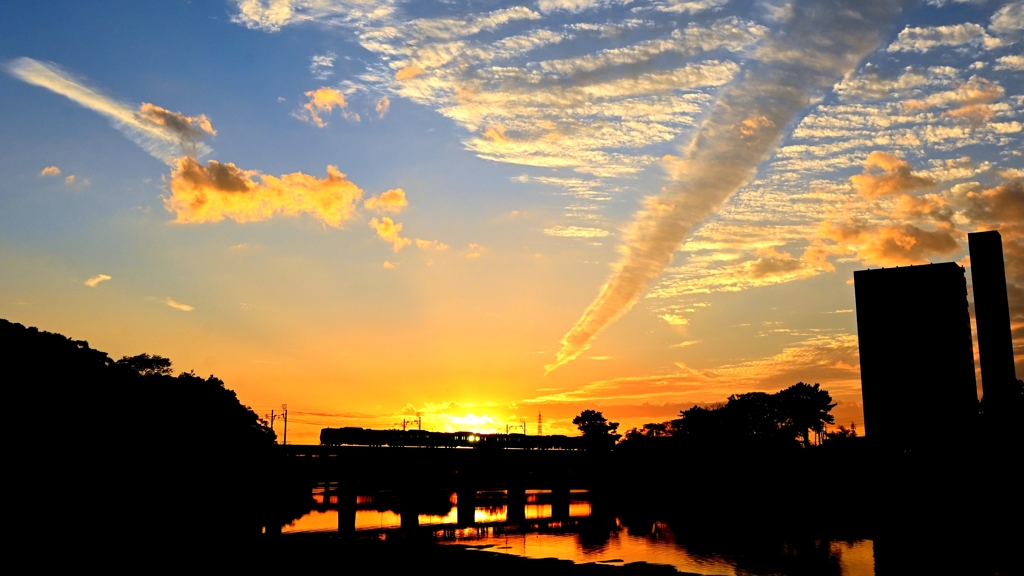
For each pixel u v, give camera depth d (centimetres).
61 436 10894
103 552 10312
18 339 12025
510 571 10544
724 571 10775
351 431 18450
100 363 13350
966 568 11106
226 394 15162
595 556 12188
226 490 13400
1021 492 18012
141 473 11612
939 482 19300
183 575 9512
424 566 10819
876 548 13038
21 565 9212
